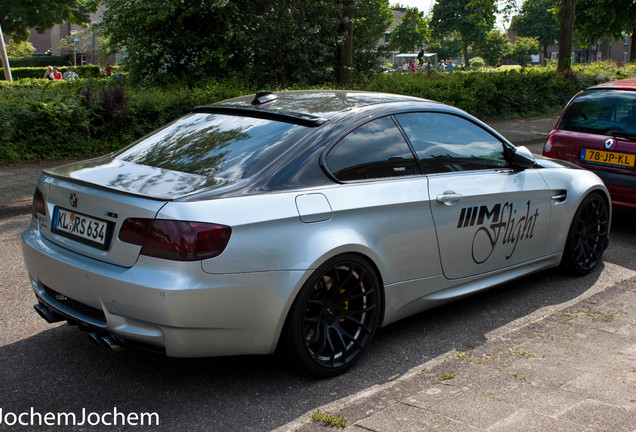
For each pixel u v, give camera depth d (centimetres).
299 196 309
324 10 1611
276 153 321
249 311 290
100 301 291
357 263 330
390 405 280
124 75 1594
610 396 283
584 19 3253
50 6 4144
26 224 673
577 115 656
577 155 636
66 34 5944
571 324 384
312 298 317
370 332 346
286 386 321
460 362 341
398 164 363
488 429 253
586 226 505
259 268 289
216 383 324
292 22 1570
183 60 1529
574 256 494
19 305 431
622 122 619
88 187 306
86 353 358
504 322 412
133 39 1552
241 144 335
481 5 2547
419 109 392
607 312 405
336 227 319
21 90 1095
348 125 347
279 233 297
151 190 291
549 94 1953
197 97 1198
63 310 315
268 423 286
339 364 332
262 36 1546
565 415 264
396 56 5831
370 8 1866
